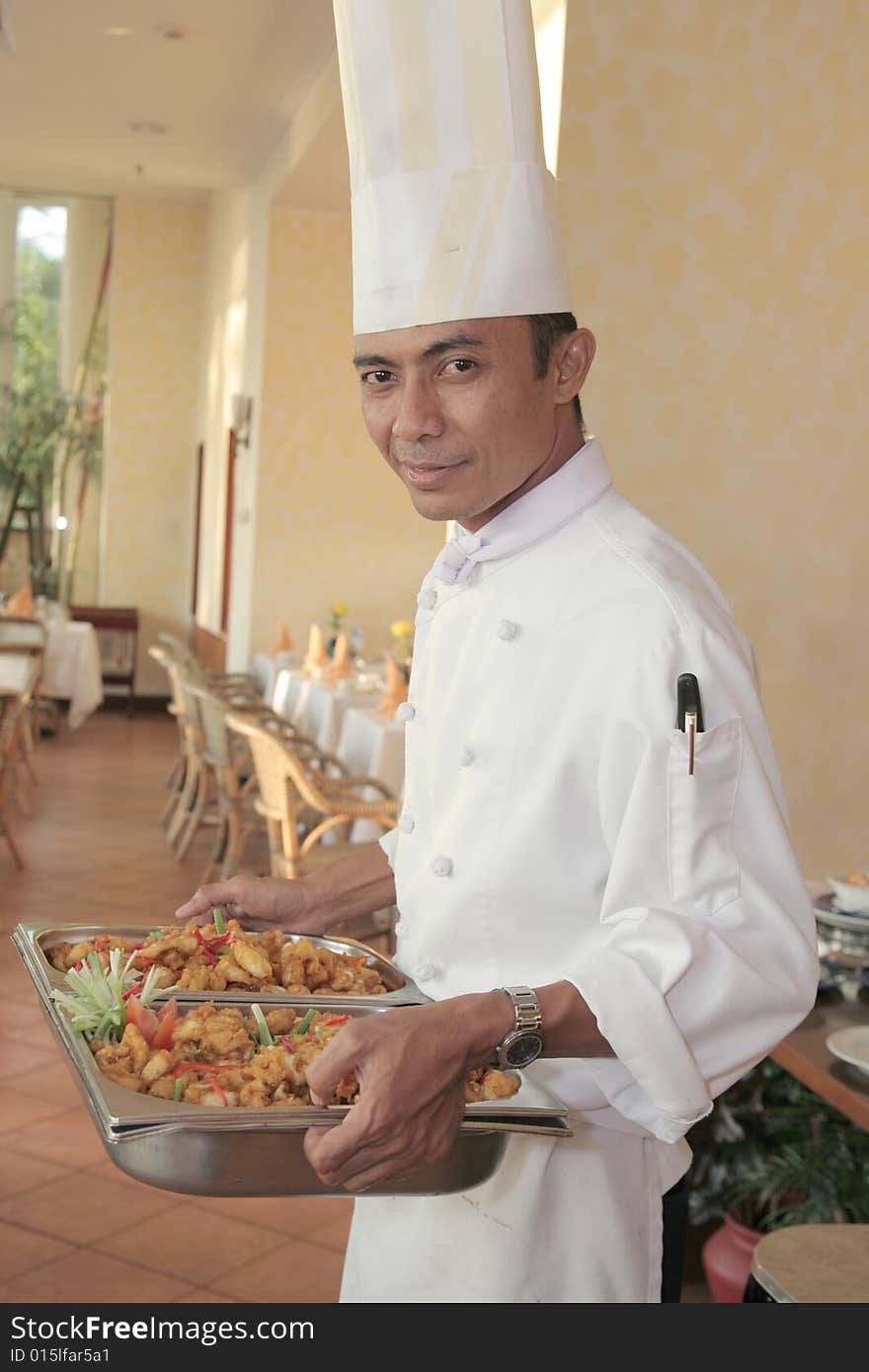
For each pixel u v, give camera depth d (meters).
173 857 6.51
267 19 6.12
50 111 7.97
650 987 1.00
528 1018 0.99
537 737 1.15
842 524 2.96
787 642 2.98
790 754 3.01
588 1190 1.21
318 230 8.23
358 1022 0.96
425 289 1.10
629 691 1.08
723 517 2.94
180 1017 1.18
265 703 7.54
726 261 2.89
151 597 11.88
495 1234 1.21
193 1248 2.90
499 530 1.22
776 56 2.87
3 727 6.00
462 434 1.11
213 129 7.96
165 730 10.78
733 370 2.91
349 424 8.36
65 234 11.61
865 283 2.92
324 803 4.48
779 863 1.08
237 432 8.97
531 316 1.13
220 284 10.44
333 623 8.40
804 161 2.89
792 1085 2.68
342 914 1.48
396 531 8.47
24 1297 2.65
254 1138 0.97
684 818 1.05
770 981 1.03
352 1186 0.96
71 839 6.78
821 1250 1.62
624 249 2.88
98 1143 3.38
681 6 2.85
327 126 6.39
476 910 1.19
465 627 1.27
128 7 6.14
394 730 5.13
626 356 2.90
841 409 2.94
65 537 11.78
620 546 1.17
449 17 1.12
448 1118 0.97
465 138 1.12
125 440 11.70
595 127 2.86
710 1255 2.62
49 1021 1.16
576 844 1.14
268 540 8.34
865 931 2.16
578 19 2.83
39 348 11.66
